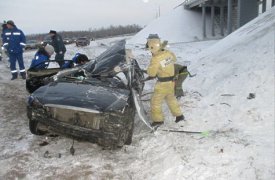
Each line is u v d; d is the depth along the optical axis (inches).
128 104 203.5
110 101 200.8
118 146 204.2
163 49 234.5
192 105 280.8
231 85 292.0
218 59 376.8
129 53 240.4
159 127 239.5
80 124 195.9
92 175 177.9
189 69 405.1
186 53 888.3
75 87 221.8
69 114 199.5
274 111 231.8
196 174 169.9
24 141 223.5
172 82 235.5
